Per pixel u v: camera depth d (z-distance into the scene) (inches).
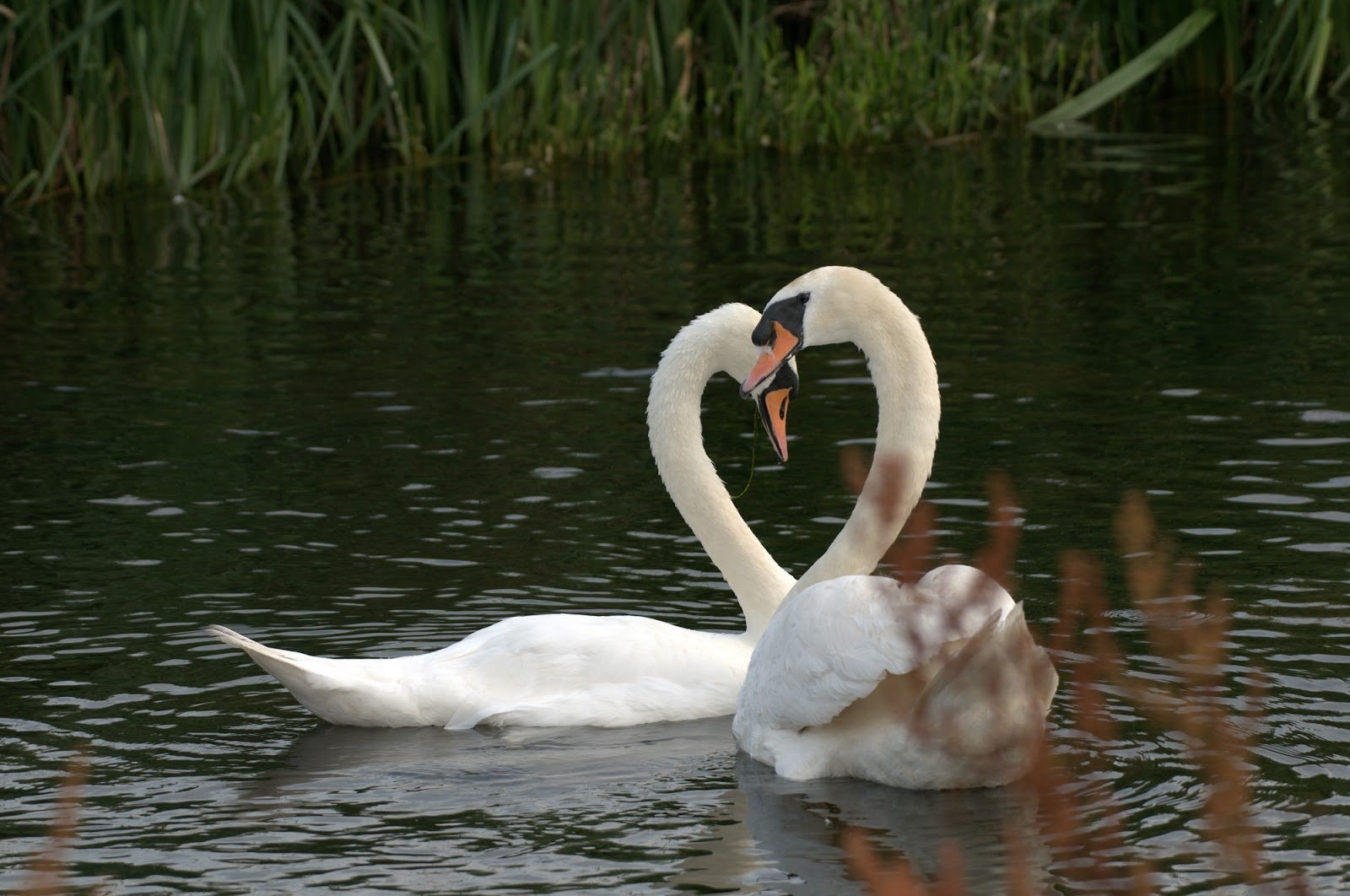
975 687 305.3
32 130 959.0
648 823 310.0
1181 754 331.3
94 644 408.5
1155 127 1132.5
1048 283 758.5
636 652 374.9
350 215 939.3
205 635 413.7
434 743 355.6
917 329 381.1
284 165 1010.7
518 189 1001.5
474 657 373.1
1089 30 1160.8
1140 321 687.1
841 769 328.2
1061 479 509.0
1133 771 324.2
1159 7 1183.6
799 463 545.0
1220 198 918.4
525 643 373.1
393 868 292.2
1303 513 471.8
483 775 335.9
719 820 310.3
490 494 517.0
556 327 708.7
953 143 1117.7
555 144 1067.9
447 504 509.4
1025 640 301.1
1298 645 384.5
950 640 305.4
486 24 1037.2
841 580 323.3
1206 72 1228.5
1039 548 456.1
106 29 966.4
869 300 381.1
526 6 1033.5
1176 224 862.5
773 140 1120.2
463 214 938.1
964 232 868.6
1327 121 1109.1
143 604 434.0
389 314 737.0
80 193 978.7
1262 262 773.9
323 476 536.4
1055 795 313.7
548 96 1063.6
